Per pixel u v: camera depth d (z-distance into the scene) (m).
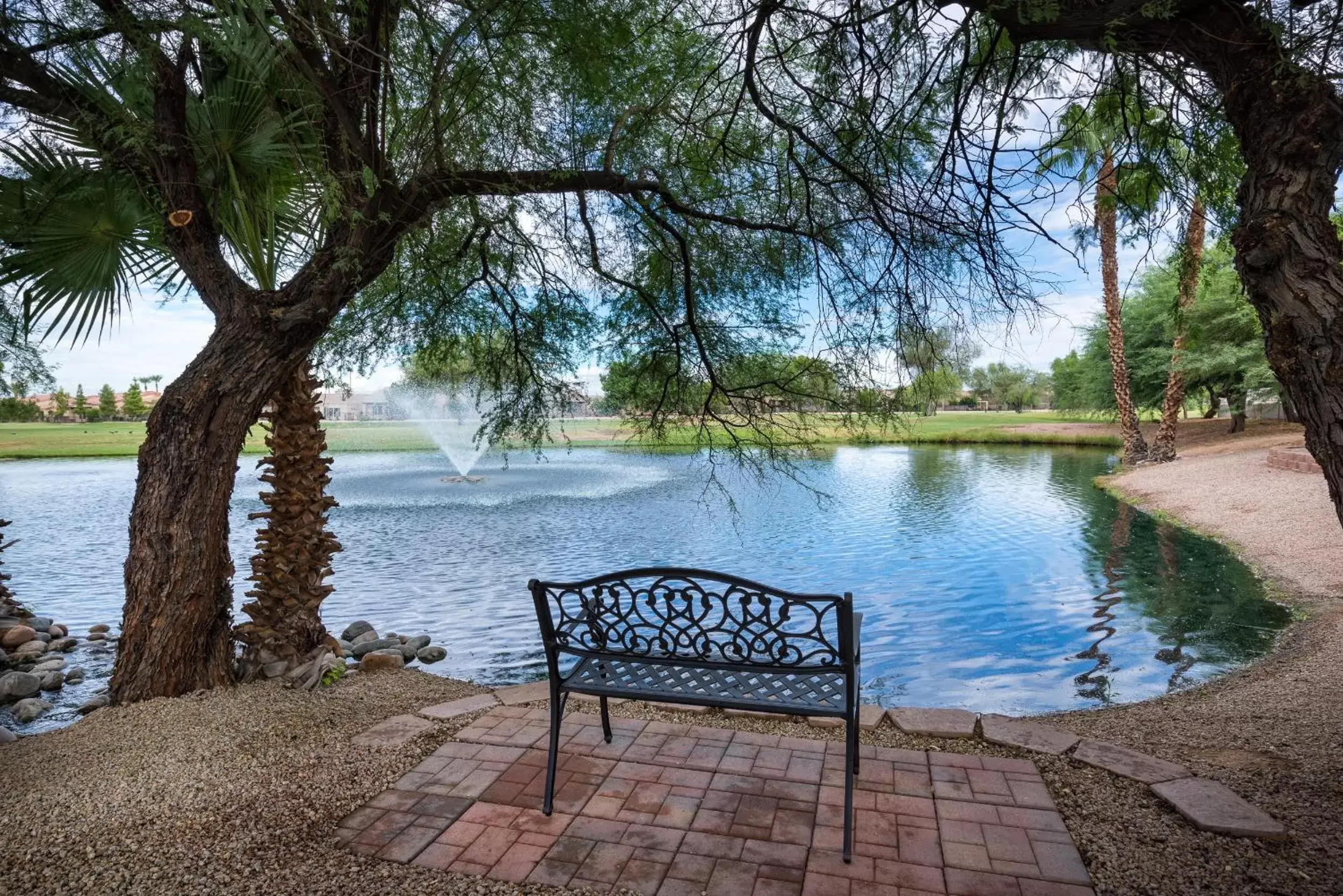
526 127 4.03
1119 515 13.47
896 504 15.38
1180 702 4.05
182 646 3.83
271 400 4.36
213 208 4.27
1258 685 4.30
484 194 4.39
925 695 5.15
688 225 4.75
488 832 2.38
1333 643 5.34
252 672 4.27
